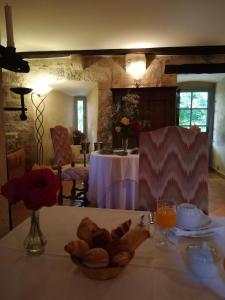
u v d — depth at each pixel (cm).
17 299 64
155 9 279
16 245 92
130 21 309
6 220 143
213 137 608
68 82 465
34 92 445
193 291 67
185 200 142
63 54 430
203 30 338
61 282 71
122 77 440
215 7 274
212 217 118
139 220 114
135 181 277
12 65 114
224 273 75
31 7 271
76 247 70
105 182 277
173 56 431
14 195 78
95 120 480
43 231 102
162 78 434
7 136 461
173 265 79
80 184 431
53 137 329
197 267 72
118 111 323
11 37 111
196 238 98
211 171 592
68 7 272
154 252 87
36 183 80
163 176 144
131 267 78
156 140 145
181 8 277
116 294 66
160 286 69
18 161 337
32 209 80
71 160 355
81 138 571
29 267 78
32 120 479
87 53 427
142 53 419
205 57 428
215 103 598
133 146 401
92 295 65
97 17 298
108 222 111
